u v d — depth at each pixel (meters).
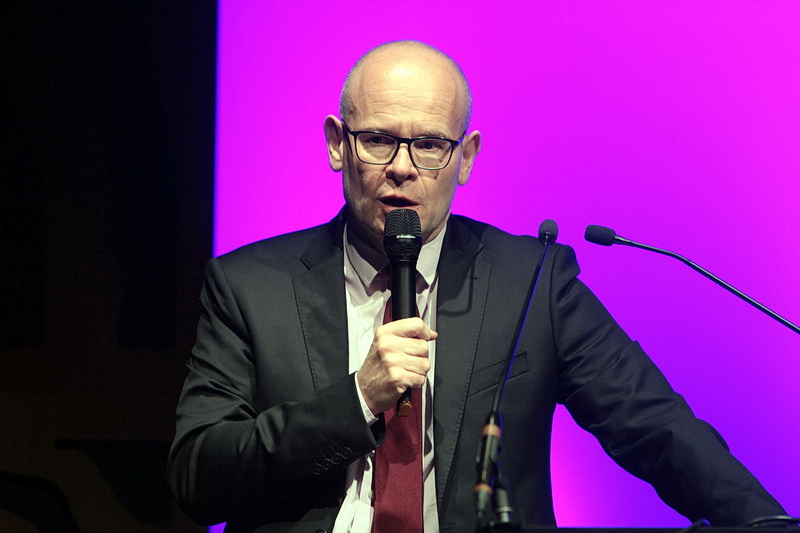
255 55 7.50
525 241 5.23
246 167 7.48
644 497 7.06
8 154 7.92
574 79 7.19
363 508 4.42
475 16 7.27
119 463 7.89
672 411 4.74
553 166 7.15
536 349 4.81
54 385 7.89
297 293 4.88
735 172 7.03
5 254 7.91
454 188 4.79
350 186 4.73
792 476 6.86
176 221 7.79
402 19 7.34
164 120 7.77
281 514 4.44
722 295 6.98
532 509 4.55
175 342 7.87
